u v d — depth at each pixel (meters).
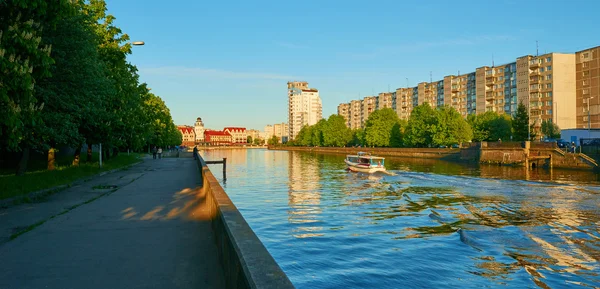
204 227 11.69
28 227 11.56
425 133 103.50
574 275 14.22
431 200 32.06
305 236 19.72
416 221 23.52
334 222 23.16
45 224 12.14
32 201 17.11
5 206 15.40
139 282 6.89
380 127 123.56
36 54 11.77
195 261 8.16
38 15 12.27
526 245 18.06
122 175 32.41
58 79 19.34
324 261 15.67
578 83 114.06
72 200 17.52
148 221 12.62
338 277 13.89
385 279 13.73
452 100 152.62
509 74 128.50
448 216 25.16
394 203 30.47
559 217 24.75
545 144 63.97
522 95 122.94
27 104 12.41
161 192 20.64
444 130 94.94
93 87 22.47
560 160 60.78
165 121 92.44
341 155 130.62
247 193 36.44
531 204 29.75
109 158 49.88
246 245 5.49
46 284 6.82
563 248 17.59
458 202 30.92
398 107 183.75
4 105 11.28
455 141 93.19
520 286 13.23
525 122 88.25
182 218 13.16
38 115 13.05
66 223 12.30
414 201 31.53
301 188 40.44
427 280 13.68
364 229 21.31
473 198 33.00
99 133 33.66
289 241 18.72
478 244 18.17
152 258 8.39
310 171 62.94
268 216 25.00
